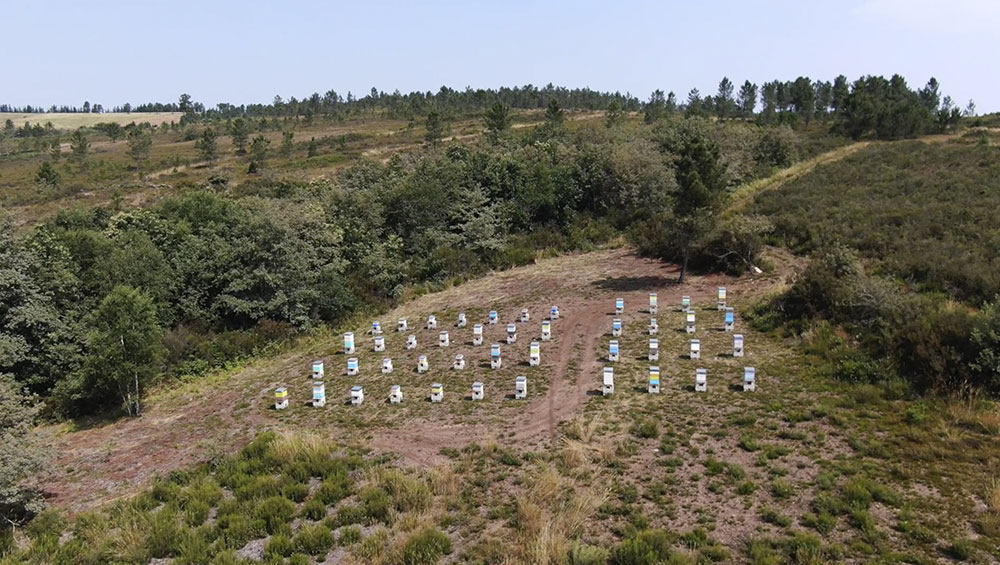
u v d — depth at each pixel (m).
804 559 8.61
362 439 13.96
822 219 29.06
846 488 10.16
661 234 30.45
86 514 11.62
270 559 9.58
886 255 22.67
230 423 16.05
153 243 27.48
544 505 10.52
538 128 66.88
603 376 16.03
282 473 12.34
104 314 18.44
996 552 8.61
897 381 13.99
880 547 8.81
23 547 10.77
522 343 20.19
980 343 13.61
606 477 11.33
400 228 34.31
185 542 10.20
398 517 10.47
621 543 9.34
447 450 12.95
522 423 14.03
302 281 26.27
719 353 17.52
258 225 26.55
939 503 9.85
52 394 19.56
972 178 34.88
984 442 11.54
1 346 18.97
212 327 24.95
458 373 17.89
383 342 21.45
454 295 27.94
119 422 17.61
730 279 25.55
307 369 20.05
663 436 12.76
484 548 9.45
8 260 20.91
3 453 11.49
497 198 37.94
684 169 25.59
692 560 8.75
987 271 18.95
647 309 22.52
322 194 37.84
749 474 11.09
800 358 16.36
